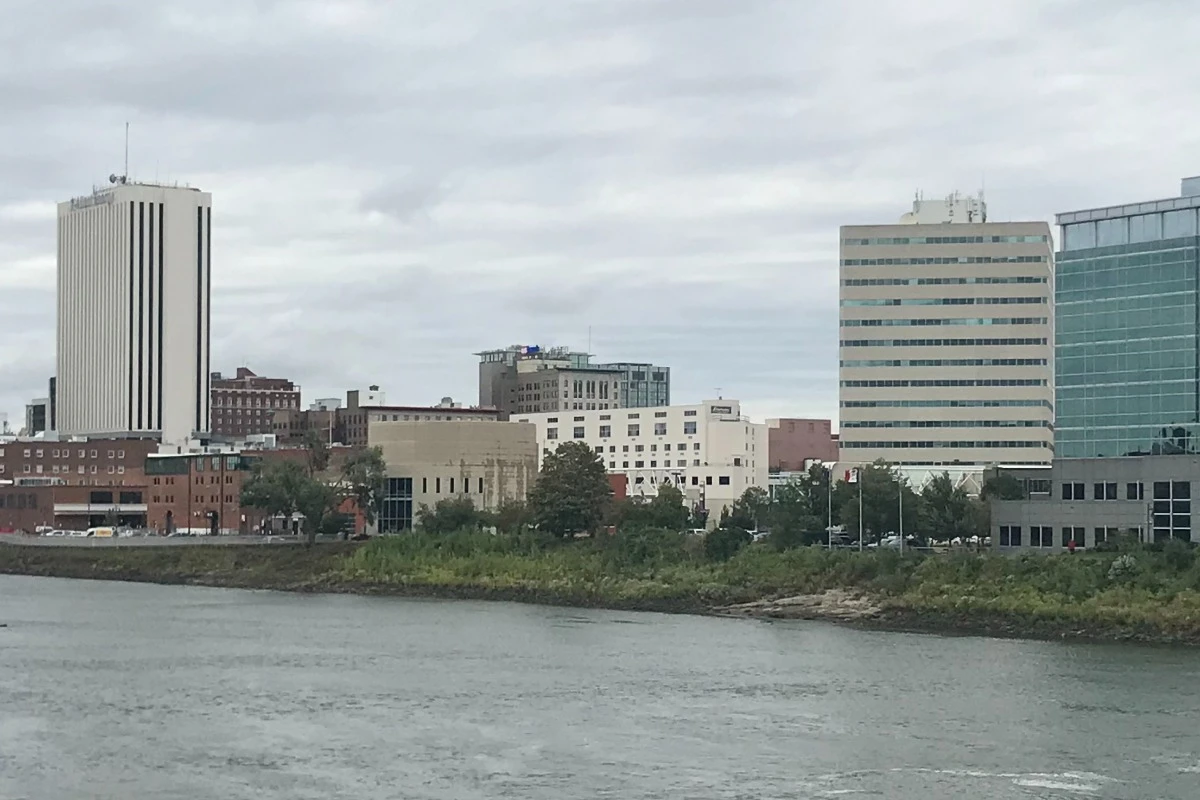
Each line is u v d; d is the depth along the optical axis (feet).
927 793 313.53
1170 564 599.57
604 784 322.34
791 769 334.03
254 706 415.23
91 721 395.14
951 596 628.28
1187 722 383.24
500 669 483.92
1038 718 388.98
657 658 510.17
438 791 318.65
